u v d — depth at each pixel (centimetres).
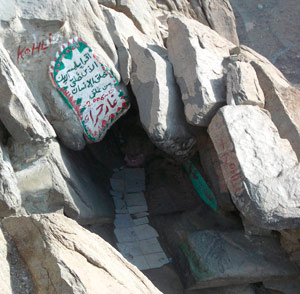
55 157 416
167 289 435
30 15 421
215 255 431
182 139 455
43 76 437
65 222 317
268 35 949
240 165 396
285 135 457
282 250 440
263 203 384
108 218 472
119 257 329
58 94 439
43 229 302
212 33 557
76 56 445
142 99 454
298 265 433
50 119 444
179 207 506
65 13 433
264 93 476
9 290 281
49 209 408
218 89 446
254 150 407
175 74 459
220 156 416
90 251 304
